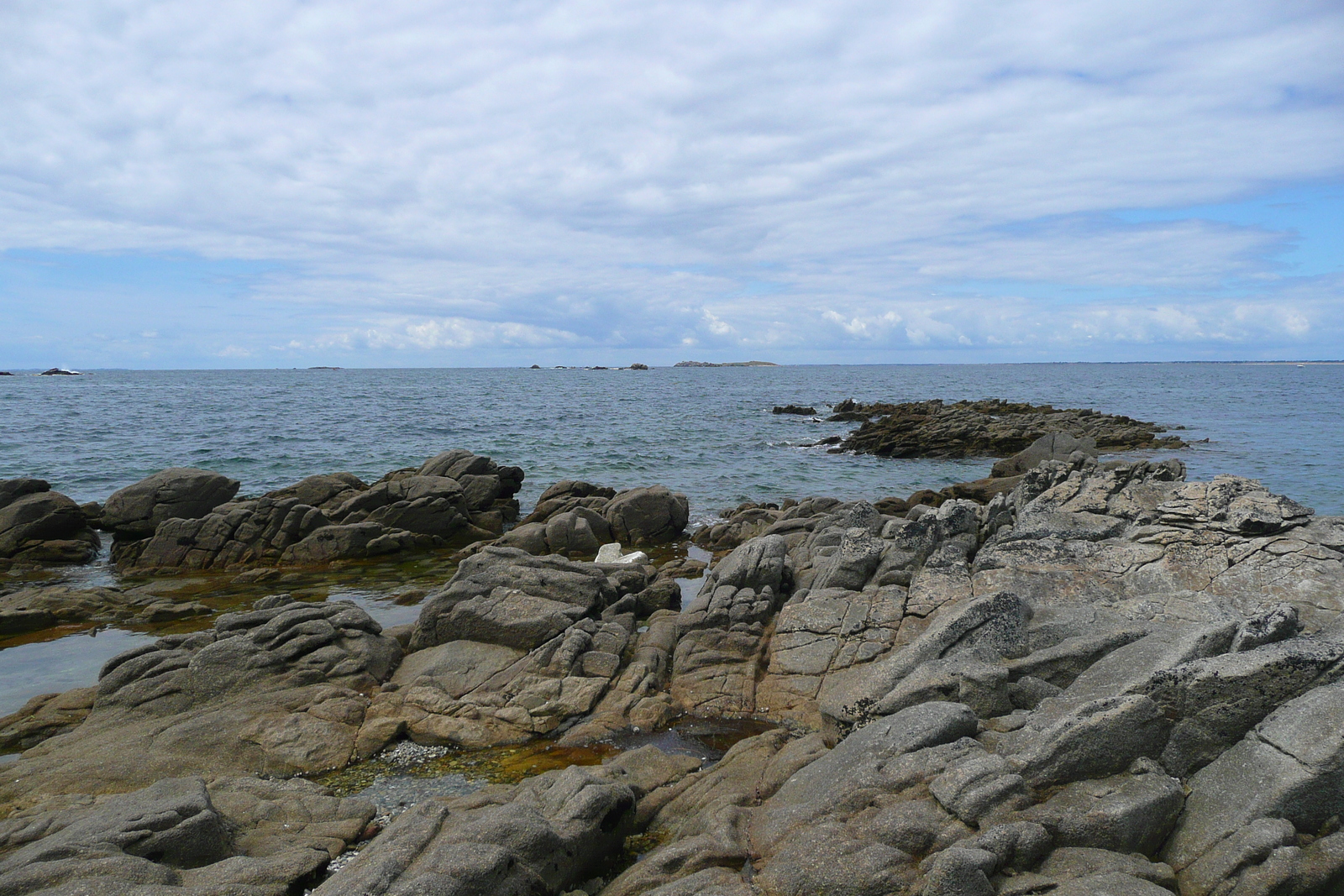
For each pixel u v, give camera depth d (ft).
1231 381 538.47
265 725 39.55
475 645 48.78
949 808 25.48
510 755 38.83
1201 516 47.50
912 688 33.60
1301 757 24.85
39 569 77.82
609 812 27.73
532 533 84.64
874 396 385.91
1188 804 26.35
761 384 556.92
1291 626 29.84
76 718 41.75
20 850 26.20
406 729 41.27
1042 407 233.14
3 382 547.49
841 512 71.51
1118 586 44.68
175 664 44.24
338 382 590.14
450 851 23.44
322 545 80.18
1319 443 168.96
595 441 178.70
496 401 332.39
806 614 48.16
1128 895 22.22
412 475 105.91
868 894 23.39
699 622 50.01
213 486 90.68
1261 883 23.25
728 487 123.54
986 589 45.70
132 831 26.58
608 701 42.93
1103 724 26.94
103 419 213.46
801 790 28.99
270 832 30.17
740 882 24.34
